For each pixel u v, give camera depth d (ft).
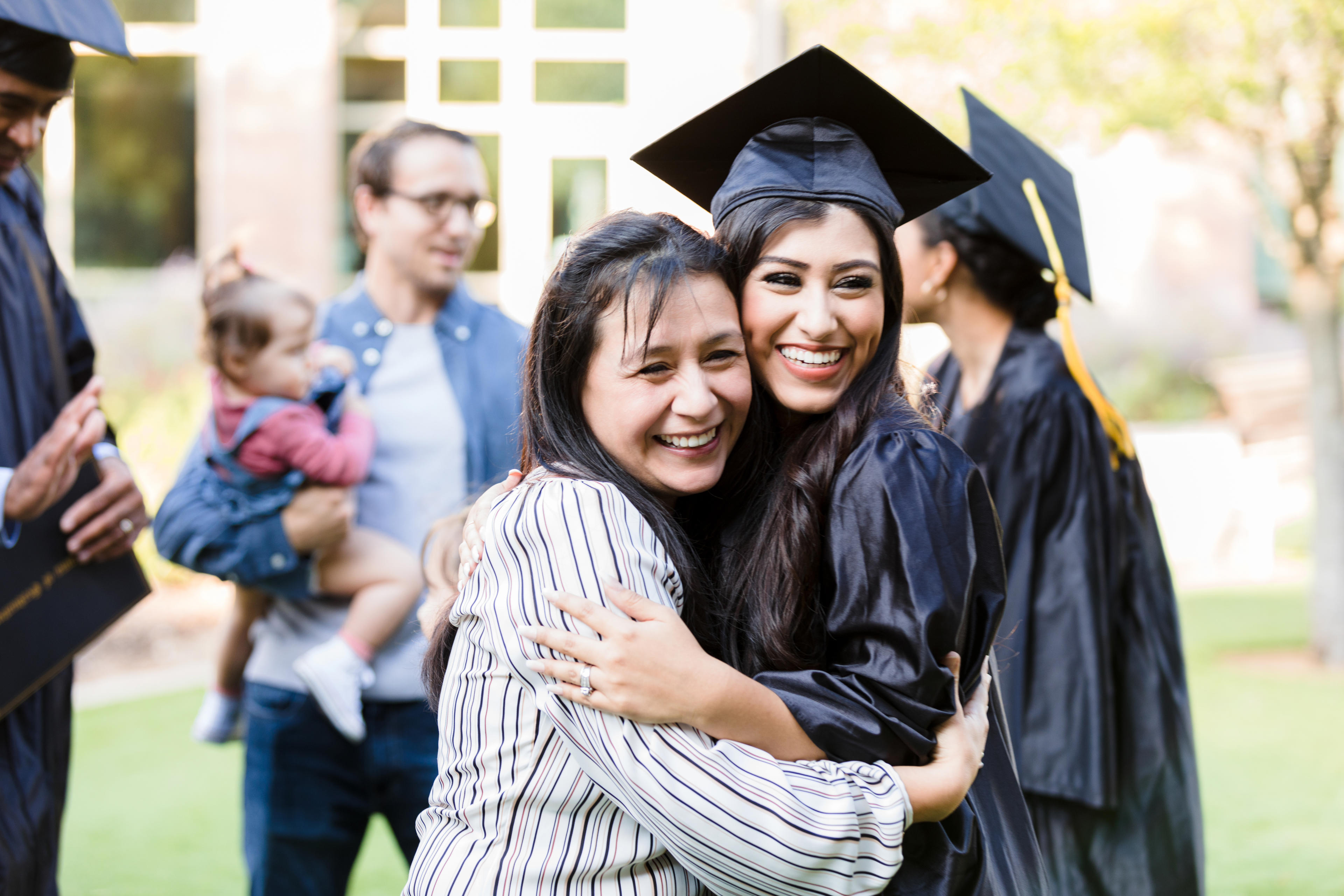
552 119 32.89
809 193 5.13
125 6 34.63
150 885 12.82
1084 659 7.95
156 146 38.19
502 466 9.58
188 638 24.90
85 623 7.86
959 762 4.84
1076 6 21.52
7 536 7.52
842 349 5.14
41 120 7.64
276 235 34.86
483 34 33.30
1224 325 47.73
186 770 17.04
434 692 5.56
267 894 8.89
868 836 4.58
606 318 4.83
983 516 5.13
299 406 8.96
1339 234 23.48
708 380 4.86
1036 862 5.49
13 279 8.13
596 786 4.77
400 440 9.43
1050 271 8.98
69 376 8.89
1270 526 35.55
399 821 9.05
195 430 29.78
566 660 4.59
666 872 4.84
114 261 38.09
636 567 4.68
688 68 30.63
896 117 5.45
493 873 4.76
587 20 32.17
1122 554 8.36
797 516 5.01
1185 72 21.35
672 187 6.09
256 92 34.68
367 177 9.74
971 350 9.09
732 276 5.08
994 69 22.08
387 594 8.96
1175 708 8.33
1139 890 7.97
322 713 8.87
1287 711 19.20
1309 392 23.16
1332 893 11.99
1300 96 21.86
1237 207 47.78
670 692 4.47
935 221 8.91
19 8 7.11
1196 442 35.94
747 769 4.49
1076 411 8.36
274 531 8.73
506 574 4.83
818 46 5.24
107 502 7.91
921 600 4.76
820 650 5.01
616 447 4.95
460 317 9.84
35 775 8.02
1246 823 14.19
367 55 34.78
